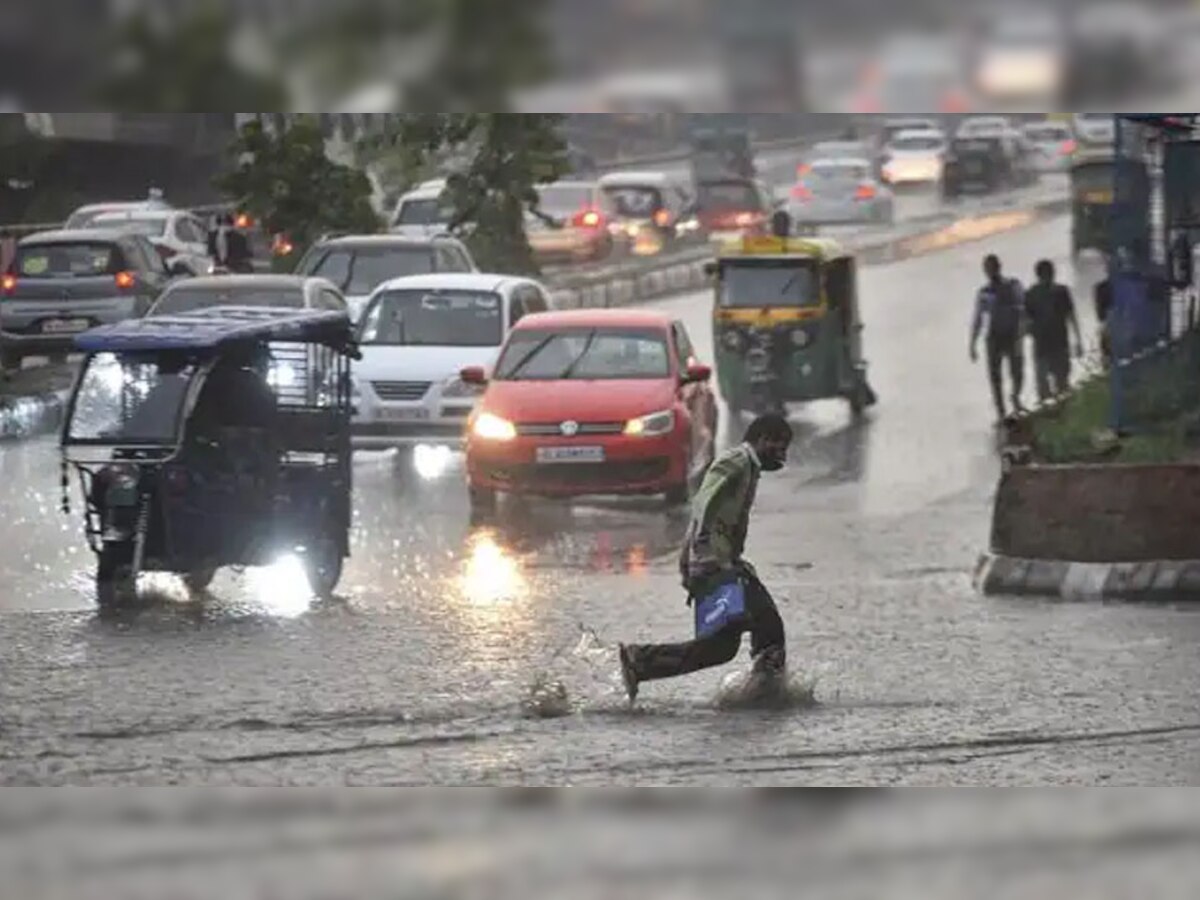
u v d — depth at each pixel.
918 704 39.56
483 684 41.44
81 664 43.34
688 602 40.03
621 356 69.31
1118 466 52.75
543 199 148.00
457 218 121.44
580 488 65.69
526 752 35.81
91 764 34.91
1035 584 52.72
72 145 141.88
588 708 39.38
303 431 51.72
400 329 79.12
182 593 52.56
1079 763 35.03
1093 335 102.69
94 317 100.25
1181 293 60.94
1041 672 42.59
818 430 87.56
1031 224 177.75
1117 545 52.56
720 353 91.25
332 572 52.53
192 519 49.47
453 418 76.62
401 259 95.62
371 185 118.88
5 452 79.06
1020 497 53.47
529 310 81.38
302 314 52.66
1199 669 42.69
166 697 40.06
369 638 46.47
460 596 52.62
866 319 125.81
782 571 56.84
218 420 50.47
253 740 36.69
